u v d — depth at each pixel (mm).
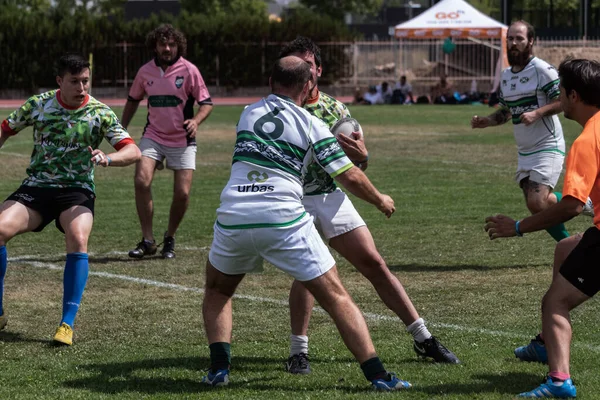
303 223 12695
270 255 12727
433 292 19938
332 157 12930
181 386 13609
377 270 14453
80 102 17297
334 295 12766
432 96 105250
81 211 17141
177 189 24453
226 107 97188
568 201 12469
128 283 21250
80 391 13375
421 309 18469
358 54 123000
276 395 13016
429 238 26375
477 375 13898
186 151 24594
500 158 46938
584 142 12531
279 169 12766
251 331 17031
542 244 25234
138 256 24125
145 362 14969
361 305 18953
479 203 32562
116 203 33656
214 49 117000
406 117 79500
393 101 104188
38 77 111812
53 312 18625
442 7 102125
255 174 12812
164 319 17984
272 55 118188
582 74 12836
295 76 13156
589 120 12836
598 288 12523
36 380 13984
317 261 12633
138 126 68375
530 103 22531
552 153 22484
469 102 102250
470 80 118688
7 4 118000
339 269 22484
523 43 22469
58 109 17234
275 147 12812
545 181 22484
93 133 17375
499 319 17562
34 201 17234
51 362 15031
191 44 116500
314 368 14516
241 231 12680
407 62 129625
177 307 18953
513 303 18812
